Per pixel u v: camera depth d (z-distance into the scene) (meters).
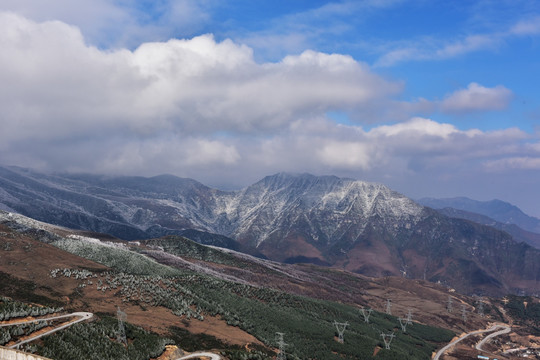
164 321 149.12
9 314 108.19
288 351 163.00
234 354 131.50
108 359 103.19
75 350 100.44
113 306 150.38
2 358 90.19
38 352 94.75
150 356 114.50
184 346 133.25
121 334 118.25
